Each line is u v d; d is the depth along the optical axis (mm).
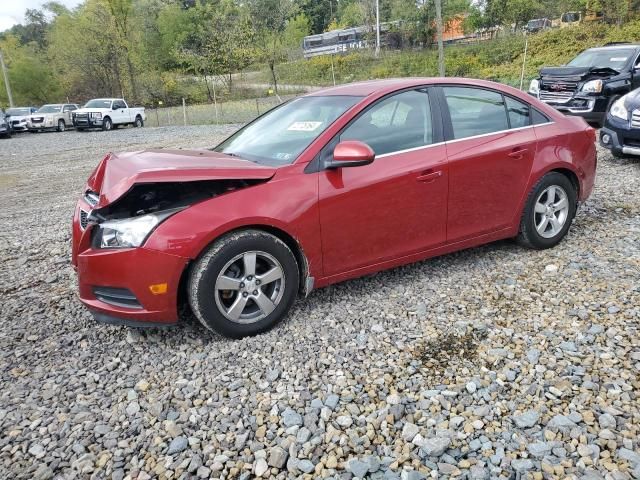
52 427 2652
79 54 44938
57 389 2988
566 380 2826
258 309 3432
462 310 3682
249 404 2760
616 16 33562
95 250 3205
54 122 29266
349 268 3721
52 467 2379
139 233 3094
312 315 3688
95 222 3223
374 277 4312
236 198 3254
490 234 4363
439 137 4016
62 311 4043
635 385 2750
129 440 2541
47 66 50938
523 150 4363
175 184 3227
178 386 2953
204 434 2549
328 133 3607
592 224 5355
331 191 3514
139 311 3168
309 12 74875
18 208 8336
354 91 4039
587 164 4824
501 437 2443
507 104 4457
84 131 28219
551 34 36062
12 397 2926
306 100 4324
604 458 2273
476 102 4289
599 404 2615
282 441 2471
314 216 3459
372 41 48500
